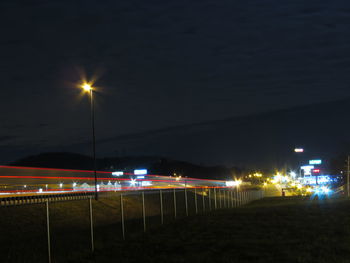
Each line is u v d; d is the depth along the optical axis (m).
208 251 12.27
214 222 19.83
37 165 183.00
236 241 13.67
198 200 44.50
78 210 24.06
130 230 19.52
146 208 31.70
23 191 55.75
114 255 12.73
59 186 89.38
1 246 14.38
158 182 134.50
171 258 11.55
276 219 20.22
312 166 155.75
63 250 14.12
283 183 170.38
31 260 12.59
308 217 20.67
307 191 93.38
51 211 21.88
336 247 11.98
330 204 30.20
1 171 122.25
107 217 24.67
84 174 166.38
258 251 11.95
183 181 153.88
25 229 17.78
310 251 11.62
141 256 12.23
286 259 10.63
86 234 17.81
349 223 17.52
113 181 128.12
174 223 20.66
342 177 114.94
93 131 31.36
